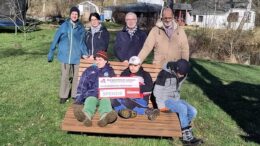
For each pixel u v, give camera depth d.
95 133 4.13
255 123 5.28
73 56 5.16
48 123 4.40
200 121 4.98
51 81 6.57
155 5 32.97
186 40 4.43
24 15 17.78
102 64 4.24
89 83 4.18
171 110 4.14
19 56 9.55
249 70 10.91
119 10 34.22
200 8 37.62
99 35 5.09
